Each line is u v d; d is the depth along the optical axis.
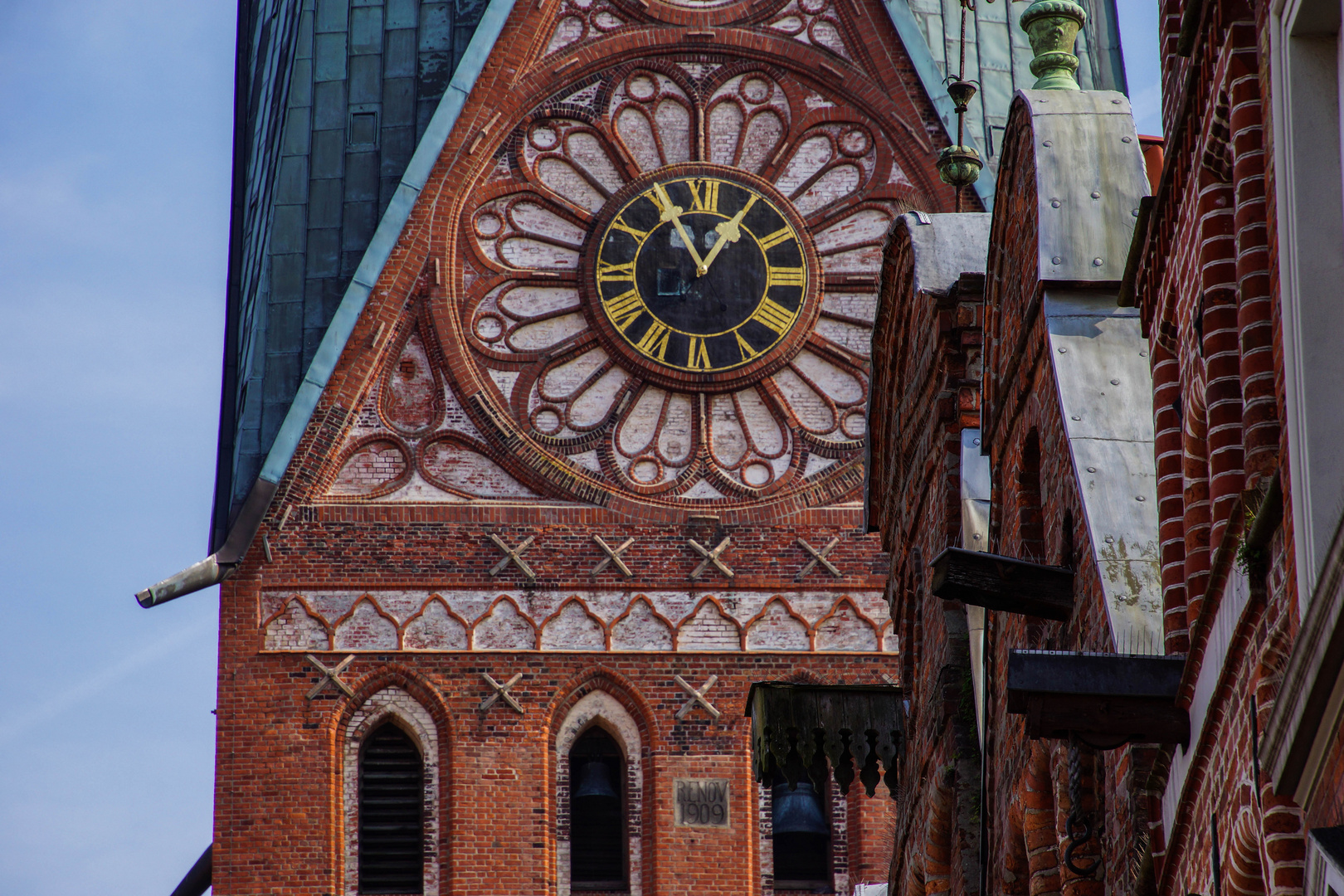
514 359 91.75
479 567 89.88
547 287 92.75
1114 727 28.59
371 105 94.75
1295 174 23.77
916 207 93.94
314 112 94.50
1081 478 33.53
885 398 56.81
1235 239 26.11
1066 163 36.75
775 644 90.06
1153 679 28.66
